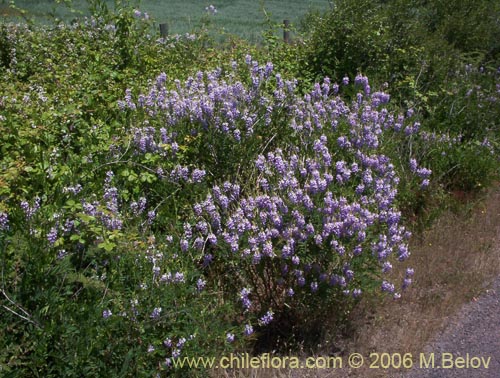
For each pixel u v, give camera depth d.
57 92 6.46
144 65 8.17
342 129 5.97
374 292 5.23
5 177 4.38
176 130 5.44
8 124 5.11
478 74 10.25
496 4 12.19
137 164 5.01
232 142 5.36
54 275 3.89
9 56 8.26
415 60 9.23
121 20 8.50
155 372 3.91
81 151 5.12
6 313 3.67
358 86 7.39
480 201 7.81
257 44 10.96
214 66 8.10
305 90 7.40
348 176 5.17
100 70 7.33
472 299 5.89
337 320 5.14
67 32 8.98
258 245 4.55
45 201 4.44
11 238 3.89
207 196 4.73
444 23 11.42
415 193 6.95
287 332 5.05
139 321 3.95
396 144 6.95
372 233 5.07
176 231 4.77
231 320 4.61
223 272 4.80
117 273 4.09
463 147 8.21
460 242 6.78
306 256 4.68
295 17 23.39
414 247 6.50
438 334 5.31
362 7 9.47
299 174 5.12
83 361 3.63
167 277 4.11
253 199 4.84
